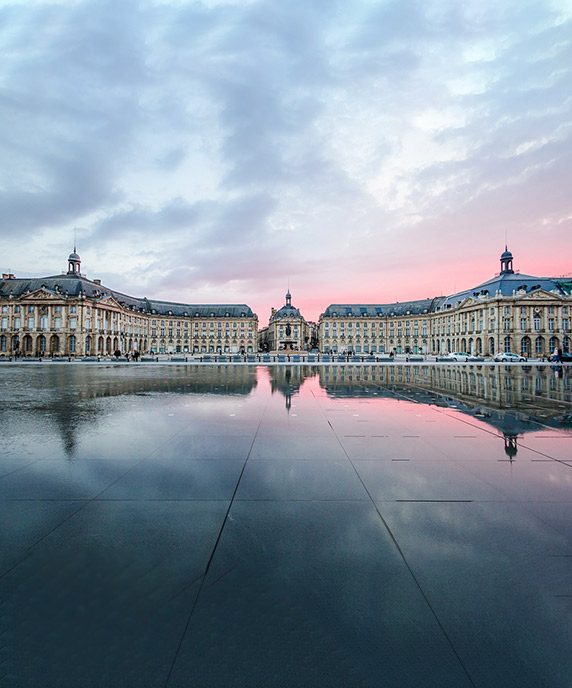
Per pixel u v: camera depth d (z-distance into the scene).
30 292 92.38
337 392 18.05
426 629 3.06
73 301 92.44
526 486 5.95
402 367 43.53
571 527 4.67
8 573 3.80
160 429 9.83
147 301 134.25
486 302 91.06
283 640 2.98
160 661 2.82
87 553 4.13
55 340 93.31
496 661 2.79
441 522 4.79
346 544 4.29
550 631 3.04
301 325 146.75
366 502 5.38
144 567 3.88
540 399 15.65
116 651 2.92
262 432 9.50
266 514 5.02
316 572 3.79
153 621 3.19
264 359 66.69
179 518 4.92
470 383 22.95
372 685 2.61
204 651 2.89
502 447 8.15
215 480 6.22
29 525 4.73
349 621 3.15
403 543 4.31
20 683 2.67
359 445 8.29
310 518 4.91
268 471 6.64
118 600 3.42
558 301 87.00
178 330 137.38
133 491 5.78
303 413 12.21
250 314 144.75
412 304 135.62
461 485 5.98
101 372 34.12
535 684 2.62
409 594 3.46
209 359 68.31
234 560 3.99
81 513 5.05
